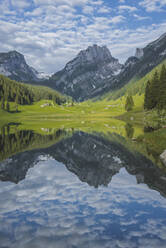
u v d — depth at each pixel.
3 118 128.00
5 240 7.07
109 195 11.19
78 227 7.86
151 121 73.06
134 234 7.31
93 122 93.00
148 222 8.11
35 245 6.76
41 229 7.74
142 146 27.52
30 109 173.38
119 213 8.99
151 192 11.48
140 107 146.00
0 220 8.48
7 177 14.86
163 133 30.14
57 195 11.30
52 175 15.37
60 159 21.11
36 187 12.68
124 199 10.58
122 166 17.64
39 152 25.09
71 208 9.58
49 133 48.22
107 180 13.97
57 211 9.26
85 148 27.75
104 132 48.56
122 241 6.93
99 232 7.46
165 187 12.25
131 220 8.34
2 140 36.12
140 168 16.59
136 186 12.54
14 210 9.42
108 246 6.64
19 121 108.81
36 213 9.09
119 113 150.88
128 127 60.62
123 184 13.00
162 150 23.30
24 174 15.65
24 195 11.34
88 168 17.36
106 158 21.16
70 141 34.62
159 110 71.25
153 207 9.52
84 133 47.44
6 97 175.50
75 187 12.64
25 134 46.16
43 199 10.73
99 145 30.08
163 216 8.63
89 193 11.55
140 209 9.34
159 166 17.00
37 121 107.94
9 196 11.19
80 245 6.72
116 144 30.42
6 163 19.34
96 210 9.30
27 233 7.49
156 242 6.84
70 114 155.12
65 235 7.34
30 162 19.73
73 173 15.81
